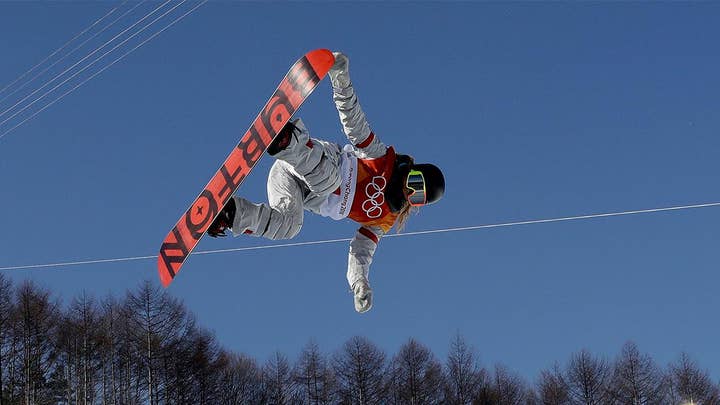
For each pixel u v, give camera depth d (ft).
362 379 129.18
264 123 17.24
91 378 122.11
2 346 119.44
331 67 17.78
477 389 131.64
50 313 123.65
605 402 127.95
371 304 20.24
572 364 131.13
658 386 128.16
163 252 18.11
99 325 125.59
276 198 19.03
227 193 17.35
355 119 19.24
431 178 20.04
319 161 18.15
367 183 19.67
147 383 123.03
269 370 133.08
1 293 122.52
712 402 126.72
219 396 126.62
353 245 20.74
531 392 132.26
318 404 129.80
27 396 114.01
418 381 130.31
